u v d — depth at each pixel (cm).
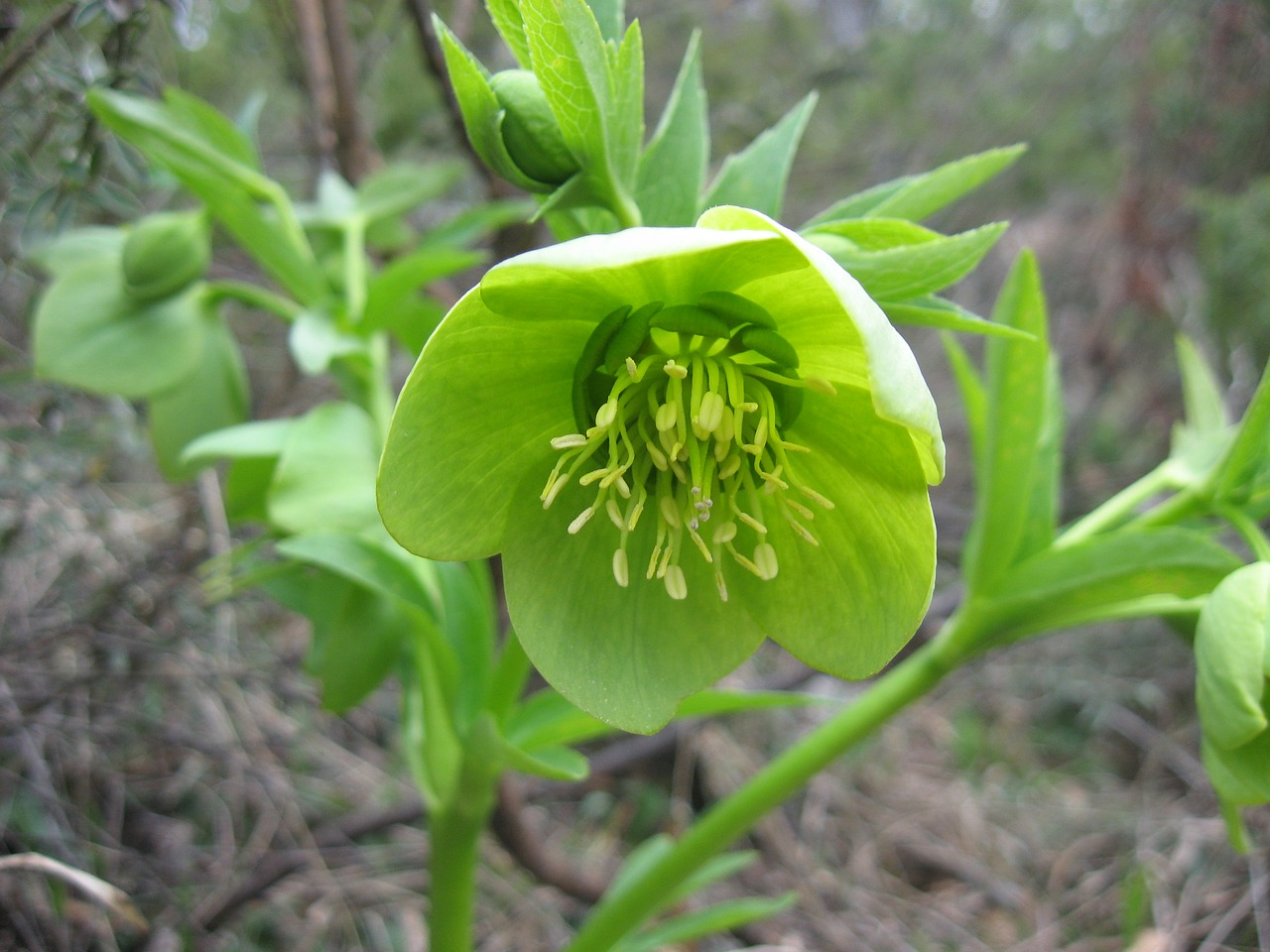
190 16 19
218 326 19
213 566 20
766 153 16
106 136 18
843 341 12
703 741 31
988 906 32
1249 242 38
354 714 27
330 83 23
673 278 12
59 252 18
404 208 21
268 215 19
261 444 17
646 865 20
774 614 13
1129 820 34
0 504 20
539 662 13
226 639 23
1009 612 17
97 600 21
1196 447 18
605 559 13
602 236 10
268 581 18
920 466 12
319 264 21
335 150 23
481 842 26
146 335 18
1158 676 39
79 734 21
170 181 20
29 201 18
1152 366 44
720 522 13
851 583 13
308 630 27
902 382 10
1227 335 39
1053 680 39
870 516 13
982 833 34
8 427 20
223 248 27
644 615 13
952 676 40
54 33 18
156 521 23
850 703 17
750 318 12
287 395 26
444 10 27
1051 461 17
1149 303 41
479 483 12
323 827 24
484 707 16
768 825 30
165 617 22
